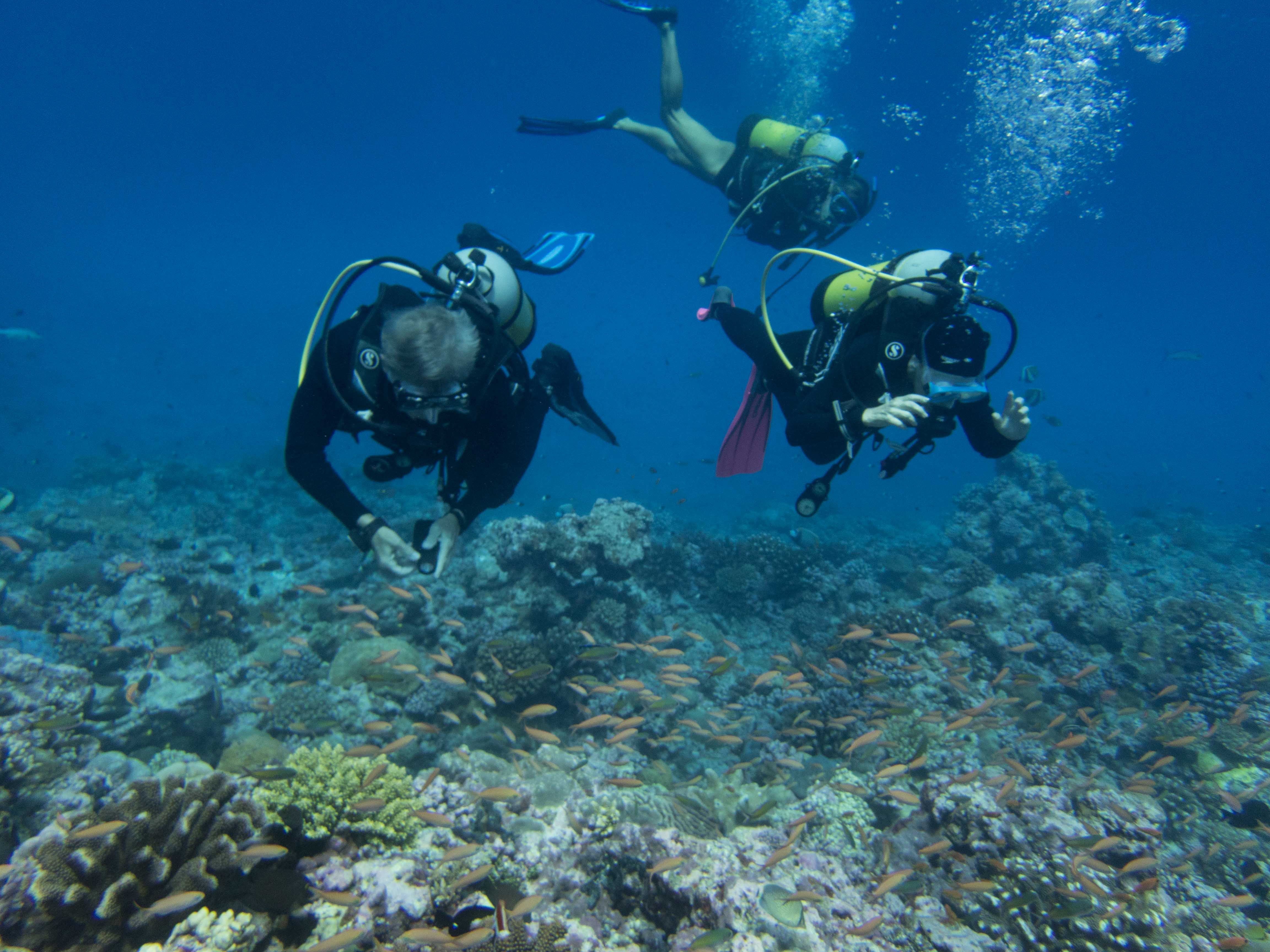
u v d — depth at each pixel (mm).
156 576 8805
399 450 2580
